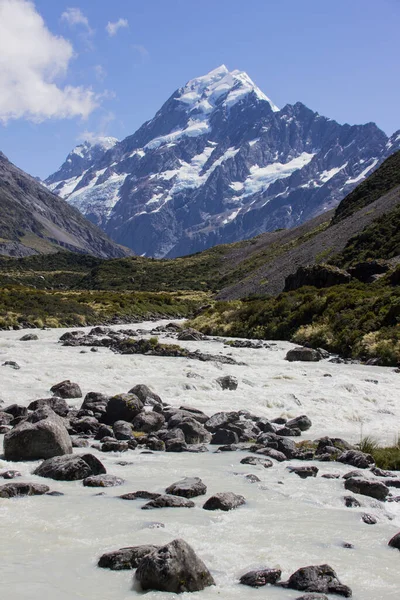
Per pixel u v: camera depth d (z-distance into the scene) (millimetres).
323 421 20188
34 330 60375
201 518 9289
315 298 59688
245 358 40531
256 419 19297
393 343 41406
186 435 15867
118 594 6590
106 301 96750
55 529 8500
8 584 6672
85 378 26062
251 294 107812
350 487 11352
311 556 7926
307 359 40344
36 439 12633
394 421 20797
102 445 14375
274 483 11727
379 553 8148
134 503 9969
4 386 23031
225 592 6781
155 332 63156
